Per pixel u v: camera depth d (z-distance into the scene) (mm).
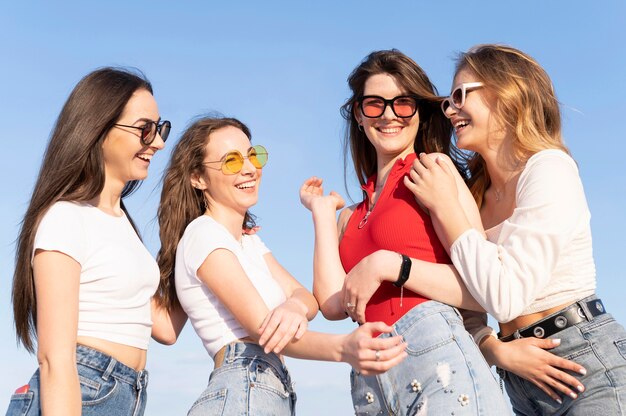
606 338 3242
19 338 3131
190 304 3545
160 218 3771
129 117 3273
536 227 3232
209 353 3545
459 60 3844
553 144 3555
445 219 3318
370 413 3352
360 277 3340
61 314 2867
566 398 3318
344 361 3104
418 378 3154
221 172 3674
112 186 3355
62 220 3006
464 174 4051
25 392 2949
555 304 3334
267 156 3785
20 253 3092
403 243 3467
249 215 4051
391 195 3617
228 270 3367
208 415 3225
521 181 3432
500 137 3641
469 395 3039
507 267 3195
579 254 3348
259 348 3410
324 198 3924
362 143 4102
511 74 3572
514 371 3385
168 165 3812
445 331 3178
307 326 3273
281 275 3891
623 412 3148
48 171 3145
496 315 3191
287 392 3418
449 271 3320
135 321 3184
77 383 2832
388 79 3799
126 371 3088
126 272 3148
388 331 2988
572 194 3287
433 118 3984
